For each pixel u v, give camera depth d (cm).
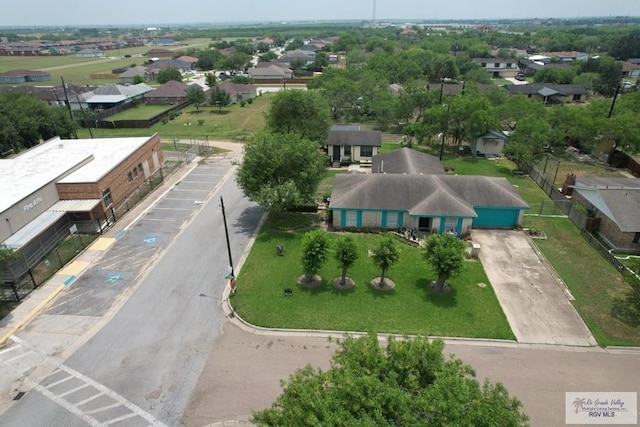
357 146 5562
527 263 3189
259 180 3684
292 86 12381
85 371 2191
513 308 2673
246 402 1995
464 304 2712
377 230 3719
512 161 5600
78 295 2828
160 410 1961
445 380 1334
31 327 2523
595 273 3050
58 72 15575
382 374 1484
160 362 2248
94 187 3738
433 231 3628
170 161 5684
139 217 4012
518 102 6228
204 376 2153
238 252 3366
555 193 4294
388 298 2773
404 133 6675
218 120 8350
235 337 2434
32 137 6206
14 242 3100
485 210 3731
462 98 5994
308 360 2256
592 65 11131
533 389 2061
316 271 3011
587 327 2498
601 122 5278
